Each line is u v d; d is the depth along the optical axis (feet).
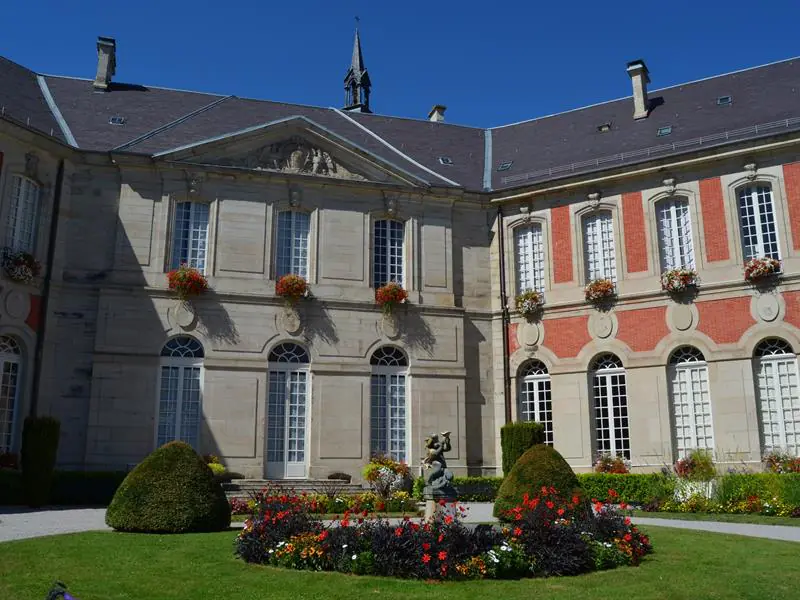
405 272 81.71
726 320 72.02
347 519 35.81
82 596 27.76
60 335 70.13
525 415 81.05
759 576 32.50
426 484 44.93
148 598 27.94
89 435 68.64
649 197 78.07
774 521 53.11
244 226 77.20
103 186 74.38
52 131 75.00
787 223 71.15
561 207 82.43
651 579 31.99
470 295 83.46
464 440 78.74
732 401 70.44
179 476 43.47
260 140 79.20
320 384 75.97
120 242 73.31
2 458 63.46
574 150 87.71
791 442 68.18
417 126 99.60
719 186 74.95
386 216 82.38
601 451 76.07
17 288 67.36
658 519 55.06
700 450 69.15
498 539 34.01
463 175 89.66
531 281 83.66
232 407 72.95
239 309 75.15
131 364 71.00
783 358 69.72
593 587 30.55
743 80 85.92
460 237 84.74
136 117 83.56
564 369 78.59
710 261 73.97
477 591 29.60
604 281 77.51
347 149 81.25
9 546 36.27
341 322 77.92
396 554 32.45
